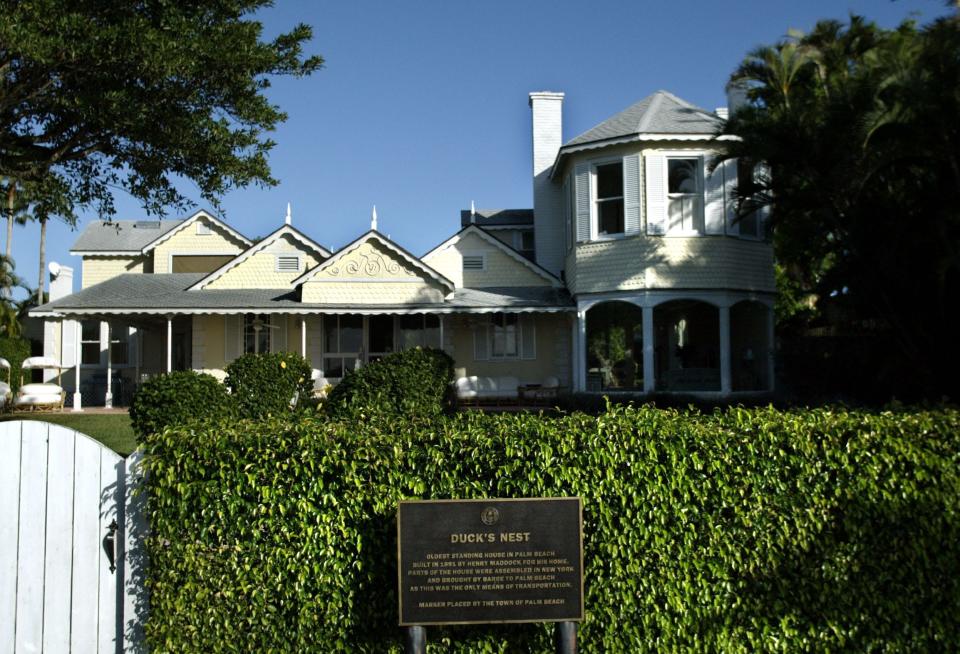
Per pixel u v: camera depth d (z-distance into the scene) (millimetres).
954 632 4934
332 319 24828
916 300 14609
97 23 12234
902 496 5012
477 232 25250
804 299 28047
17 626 5168
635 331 24359
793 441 5039
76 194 15609
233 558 4918
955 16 13883
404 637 4754
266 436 4973
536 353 24594
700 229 20828
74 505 5219
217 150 14414
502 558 4727
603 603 4938
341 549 4934
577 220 21906
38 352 34375
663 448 5004
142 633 5078
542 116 26531
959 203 13078
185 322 27312
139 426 10375
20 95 12867
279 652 4930
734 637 4969
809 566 4996
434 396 13094
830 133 14469
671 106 21969
